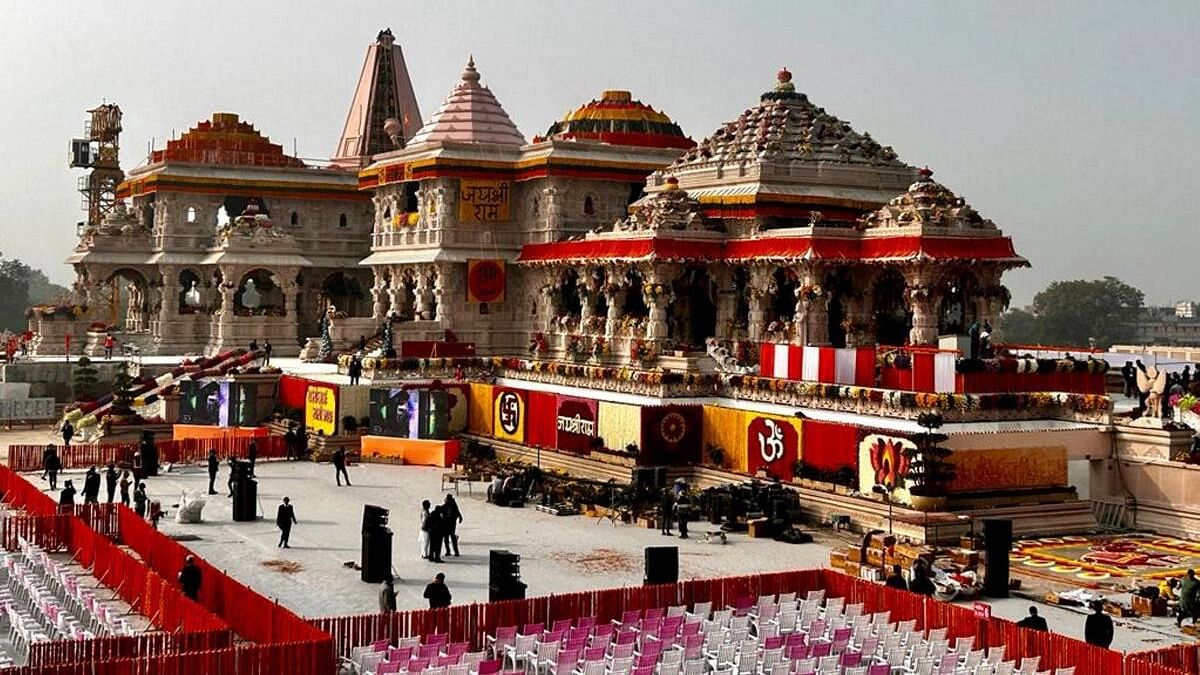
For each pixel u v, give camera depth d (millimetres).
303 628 31406
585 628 34000
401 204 107062
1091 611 40688
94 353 106125
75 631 35531
